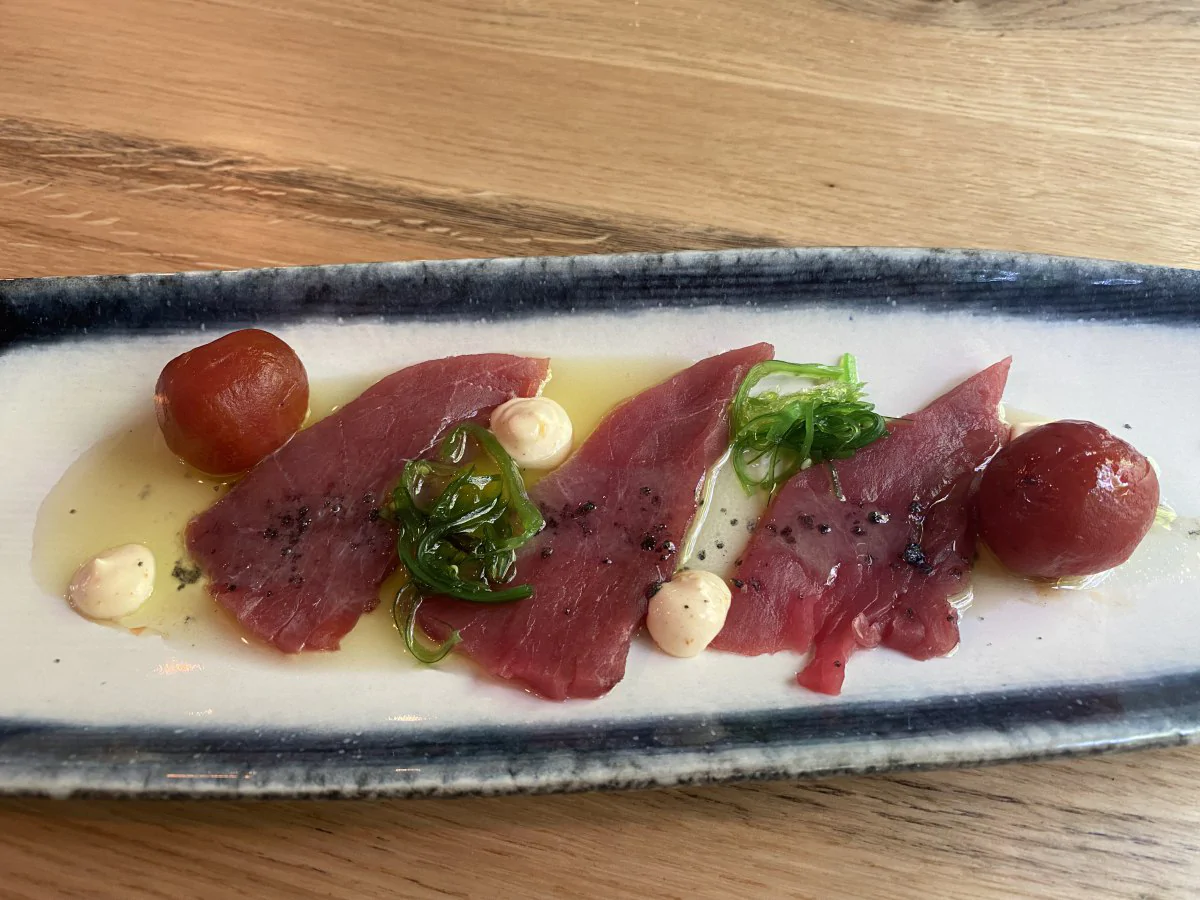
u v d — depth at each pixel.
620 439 0.20
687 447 0.20
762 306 0.22
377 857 0.17
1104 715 0.17
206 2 0.28
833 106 0.26
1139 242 0.24
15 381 0.21
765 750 0.16
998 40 0.27
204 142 0.25
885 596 0.19
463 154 0.25
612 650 0.18
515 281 0.21
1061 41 0.27
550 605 0.19
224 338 0.20
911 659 0.18
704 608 0.18
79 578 0.19
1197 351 0.21
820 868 0.17
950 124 0.26
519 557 0.19
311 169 0.25
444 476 0.20
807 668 0.18
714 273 0.21
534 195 0.25
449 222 0.24
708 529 0.20
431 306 0.21
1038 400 0.21
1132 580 0.19
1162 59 0.27
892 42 0.27
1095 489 0.18
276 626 0.18
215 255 0.23
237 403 0.19
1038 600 0.19
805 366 0.21
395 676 0.18
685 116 0.26
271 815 0.17
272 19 0.27
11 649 0.18
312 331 0.21
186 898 0.16
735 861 0.17
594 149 0.25
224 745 0.17
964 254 0.21
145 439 0.21
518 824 0.17
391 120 0.26
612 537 0.19
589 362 0.21
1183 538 0.20
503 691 0.18
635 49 0.27
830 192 0.25
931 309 0.22
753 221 0.24
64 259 0.23
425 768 0.16
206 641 0.18
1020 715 0.17
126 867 0.16
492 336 0.21
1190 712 0.17
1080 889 0.16
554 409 0.20
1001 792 0.17
